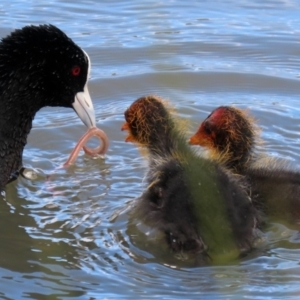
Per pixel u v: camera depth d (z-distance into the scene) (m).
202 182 9.96
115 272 9.55
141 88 15.30
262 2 18.83
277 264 9.51
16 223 10.91
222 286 9.15
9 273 9.64
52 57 12.59
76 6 18.58
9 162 12.46
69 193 11.83
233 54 16.53
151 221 10.04
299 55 16.53
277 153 12.83
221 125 11.17
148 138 11.58
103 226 10.65
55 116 14.45
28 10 18.30
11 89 12.54
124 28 17.55
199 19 17.98
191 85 15.38
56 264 9.81
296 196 10.50
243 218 9.84
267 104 14.66
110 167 12.68
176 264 9.59
